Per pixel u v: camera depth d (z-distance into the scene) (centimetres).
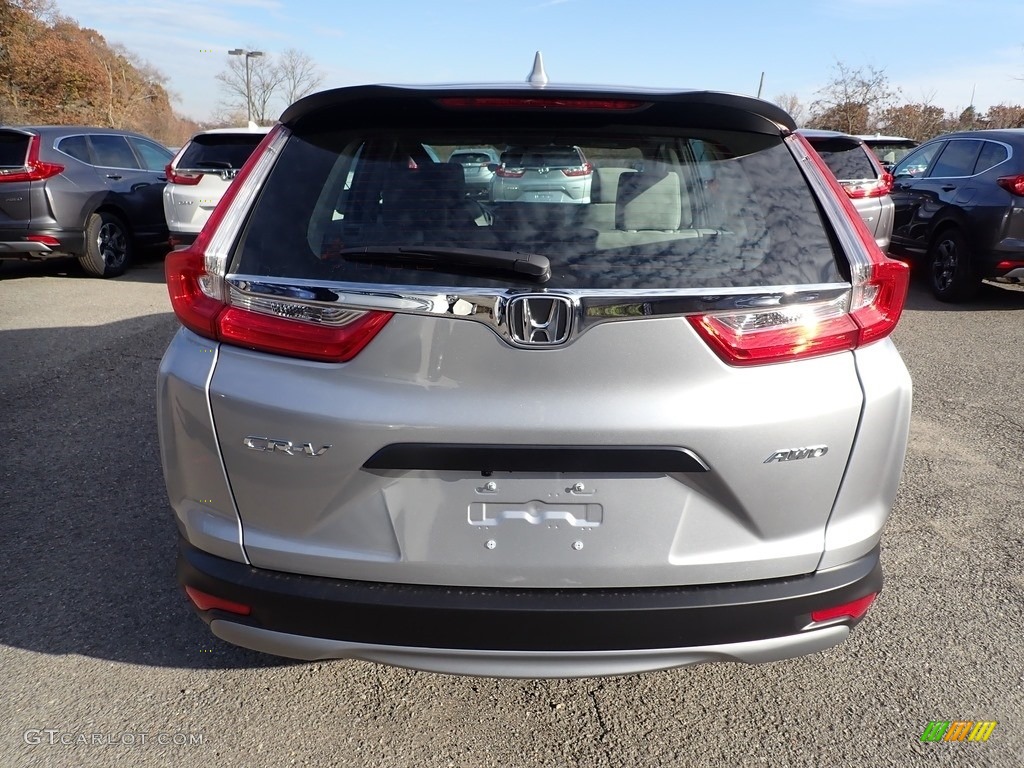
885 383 192
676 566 185
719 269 185
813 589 190
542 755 220
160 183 1062
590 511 183
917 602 292
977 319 748
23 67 4119
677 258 185
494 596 184
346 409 179
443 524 184
